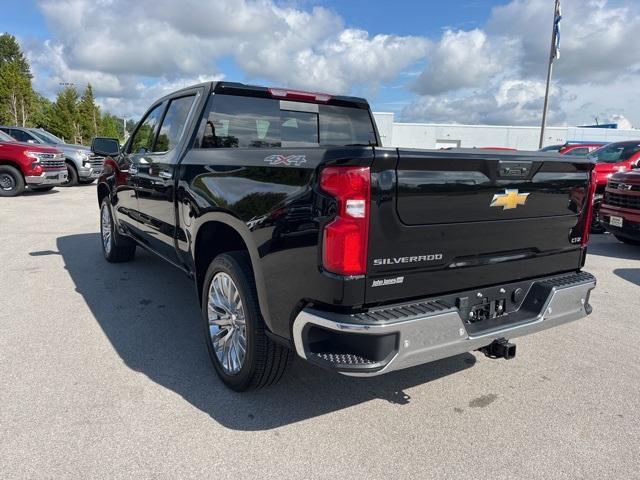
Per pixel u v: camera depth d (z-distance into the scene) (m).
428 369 3.53
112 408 2.88
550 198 2.89
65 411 2.82
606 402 3.10
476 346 2.58
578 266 3.25
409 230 2.32
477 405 3.04
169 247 4.09
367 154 2.14
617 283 5.96
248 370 2.86
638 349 3.94
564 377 3.44
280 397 3.06
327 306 2.29
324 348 2.39
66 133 59.06
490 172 2.54
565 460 2.52
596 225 9.90
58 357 3.53
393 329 2.22
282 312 2.52
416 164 2.27
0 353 3.57
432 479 2.35
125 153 5.30
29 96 53.75
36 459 2.40
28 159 13.27
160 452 2.49
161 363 3.48
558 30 17.28
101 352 3.64
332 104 4.29
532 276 2.99
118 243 5.96
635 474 2.42
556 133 37.41
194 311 4.55
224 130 3.80
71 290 5.11
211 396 3.05
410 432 2.73
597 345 4.01
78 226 9.05
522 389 3.25
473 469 2.43
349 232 2.18
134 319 4.32
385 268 2.29
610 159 10.37
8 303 4.67
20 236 8.00
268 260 2.57
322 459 2.47
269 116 3.99
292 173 2.44
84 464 2.37
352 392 3.16
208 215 3.14
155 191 4.17
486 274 2.72
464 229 2.52
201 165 3.34
